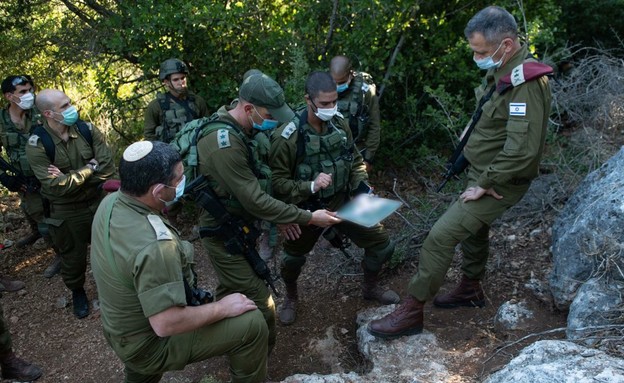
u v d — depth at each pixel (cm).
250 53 526
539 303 342
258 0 518
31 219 518
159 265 220
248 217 306
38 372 369
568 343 263
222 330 253
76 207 407
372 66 532
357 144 452
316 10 523
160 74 477
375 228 361
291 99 476
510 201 304
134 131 638
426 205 477
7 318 437
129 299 231
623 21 634
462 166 332
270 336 329
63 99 387
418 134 571
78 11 578
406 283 410
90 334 412
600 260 302
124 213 231
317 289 429
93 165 409
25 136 432
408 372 299
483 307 355
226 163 278
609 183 327
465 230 304
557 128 521
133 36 495
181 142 292
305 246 361
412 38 550
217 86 521
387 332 325
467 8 564
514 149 280
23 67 631
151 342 244
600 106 504
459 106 567
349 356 357
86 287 468
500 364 294
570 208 365
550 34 521
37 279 484
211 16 483
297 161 326
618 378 221
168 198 236
